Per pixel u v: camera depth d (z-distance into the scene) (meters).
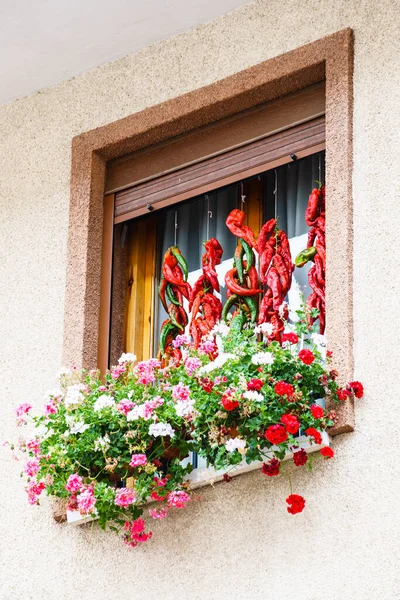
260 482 5.05
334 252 5.17
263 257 5.55
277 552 4.90
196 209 6.08
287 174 5.80
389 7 5.45
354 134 5.33
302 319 5.09
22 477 5.82
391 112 5.27
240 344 5.04
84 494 4.90
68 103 6.38
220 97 5.82
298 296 5.54
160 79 6.09
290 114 5.71
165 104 5.99
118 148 6.16
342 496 4.82
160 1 5.90
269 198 5.82
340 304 5.07
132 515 5.09
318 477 4.90
